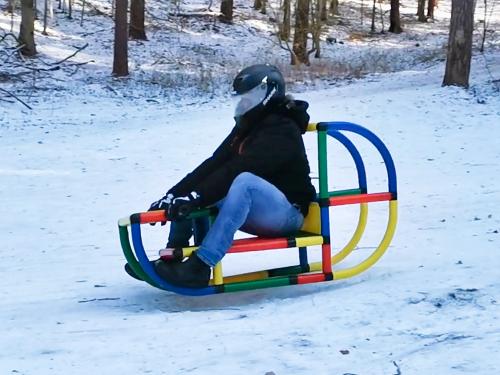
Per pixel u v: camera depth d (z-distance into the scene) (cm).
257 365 335
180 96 2184
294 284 476
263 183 457
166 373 330
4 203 955
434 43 3725
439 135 1385
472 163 1132
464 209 762
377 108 1598
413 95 1705
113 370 337
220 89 2280
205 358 348
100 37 3055
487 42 3166
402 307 415
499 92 1730
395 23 4162
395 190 516
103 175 1144
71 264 624
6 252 693
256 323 404
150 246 681
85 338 390
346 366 329
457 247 581
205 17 3706
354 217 764
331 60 3103
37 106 1988
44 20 2914
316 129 484
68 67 2512
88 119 1838
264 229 475
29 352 369
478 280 463
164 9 3788
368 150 1262
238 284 463
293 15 3469
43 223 834
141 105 2059
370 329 381
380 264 540
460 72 1781
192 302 475
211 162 485
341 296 449
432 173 1059
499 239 599
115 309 462
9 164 1248
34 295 510
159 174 1140
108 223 821
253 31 3666
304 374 322
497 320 384
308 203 488
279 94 470
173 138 1444
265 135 462
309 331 383
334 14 4209
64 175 1148
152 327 408
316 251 620
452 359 331
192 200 451
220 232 451
